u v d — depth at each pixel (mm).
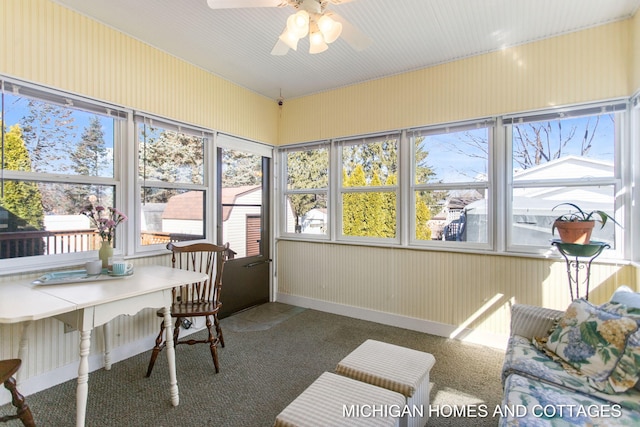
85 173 2314
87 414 1793
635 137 2246
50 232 2148
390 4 2121
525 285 2607
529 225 2654
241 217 3633
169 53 2799
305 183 3896
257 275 3867
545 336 1822
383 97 3273
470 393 2027
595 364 1419
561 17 2250
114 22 2346
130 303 1723
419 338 2904
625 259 2311
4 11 1875
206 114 3131
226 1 1601
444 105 2936
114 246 2469
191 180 3053
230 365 2377
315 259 3754
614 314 1501
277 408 1874
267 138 3881
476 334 2801
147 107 2633
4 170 1948
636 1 2070
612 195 2377
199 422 1745
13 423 1733
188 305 2482
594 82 2346
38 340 2016
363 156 3461
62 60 2125
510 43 2605
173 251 2527
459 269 2883
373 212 3404
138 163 2621
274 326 3186
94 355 2289
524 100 2588
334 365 2389
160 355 2531
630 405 1244
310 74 3232
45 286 1802
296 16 1570
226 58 2906
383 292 3283
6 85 1906
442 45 2641
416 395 1538
